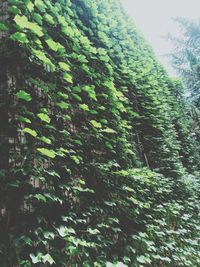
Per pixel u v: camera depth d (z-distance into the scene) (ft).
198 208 20.51
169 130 21.21
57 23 11.28
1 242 7.62
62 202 9.25
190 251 15.97
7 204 7.98
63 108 10.41
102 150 12.35
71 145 10.21
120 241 11.42
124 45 18.20
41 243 8.16
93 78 12.76
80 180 10.02
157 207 14.84
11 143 8.36
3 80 8.66
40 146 9.02
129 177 12.98
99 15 15.02
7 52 8.68
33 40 9.21
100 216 10.88
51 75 10.18
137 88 17.80
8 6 9.20
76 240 8.61
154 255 12.16
